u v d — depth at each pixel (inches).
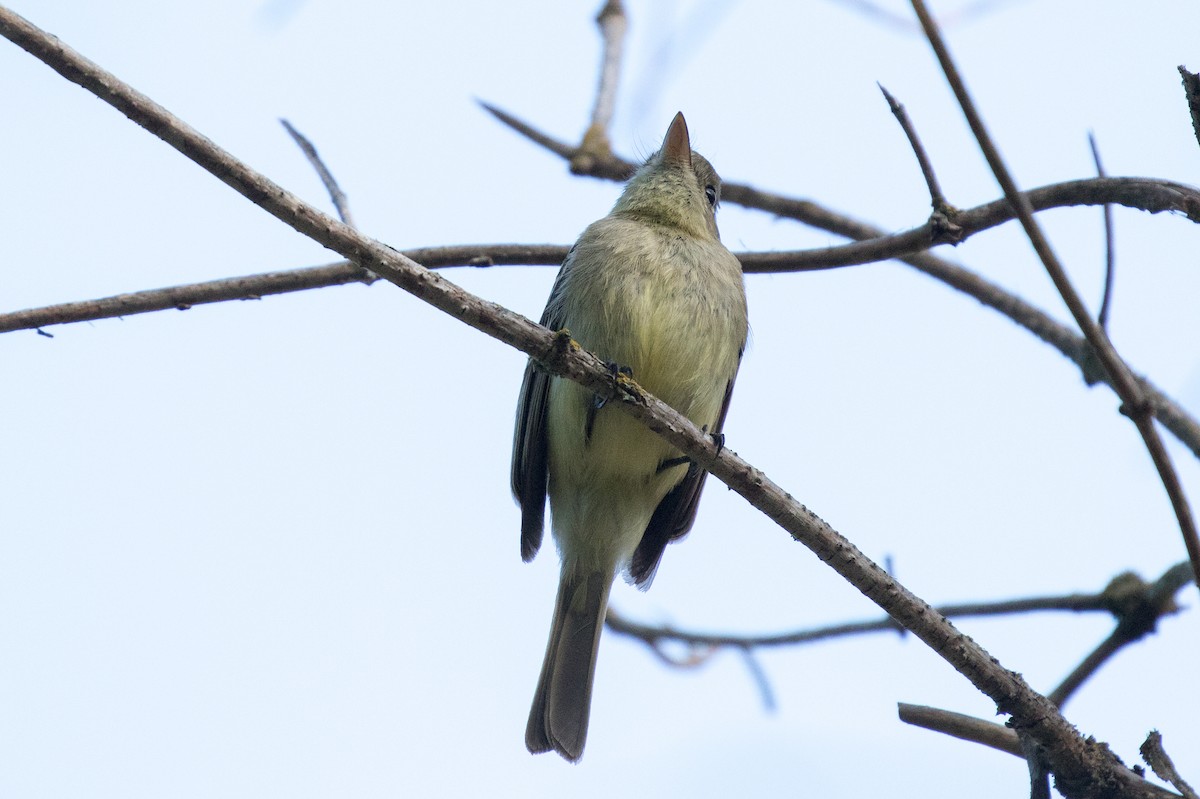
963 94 235.3
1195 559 235.8
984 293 421.4
